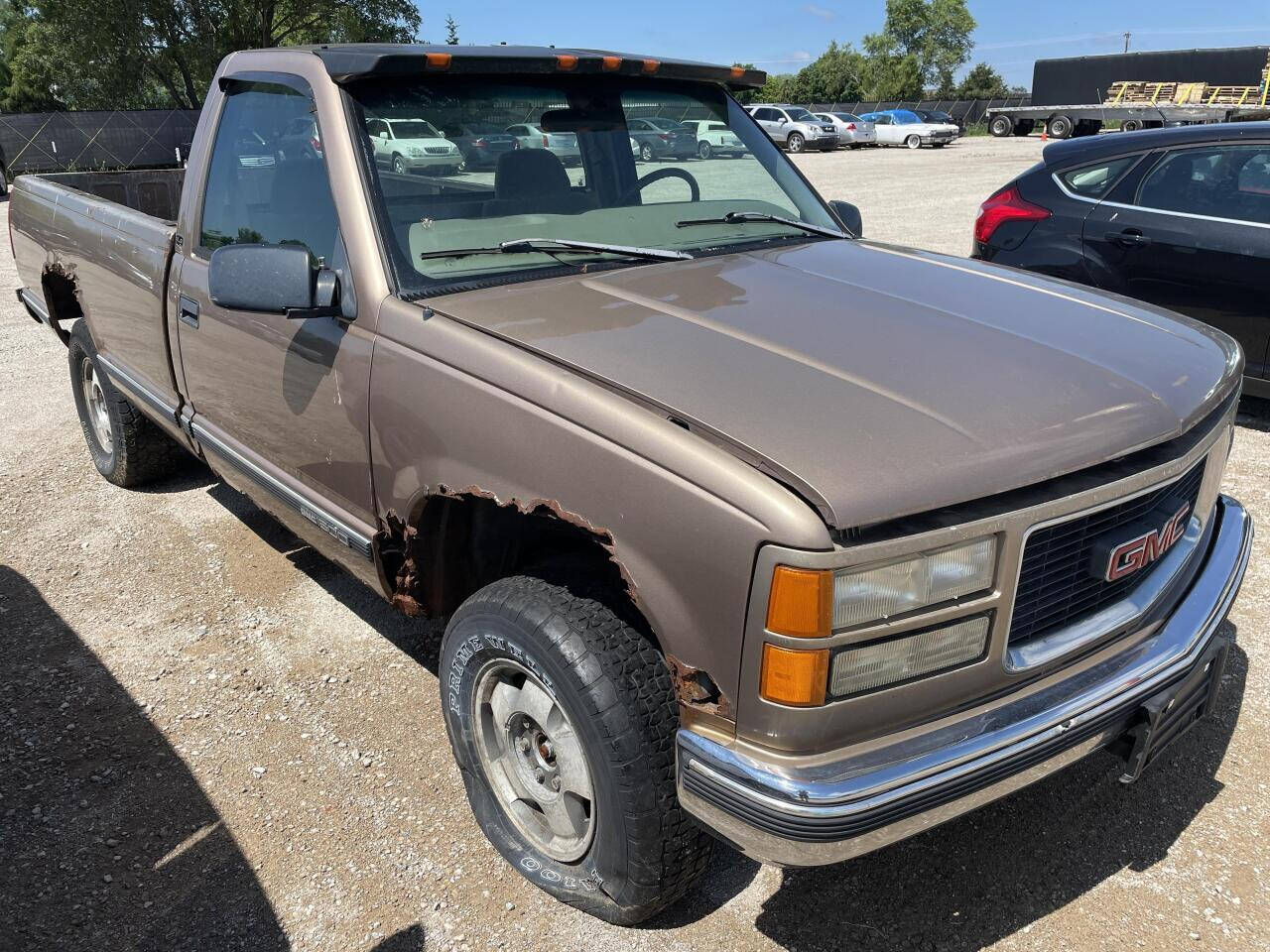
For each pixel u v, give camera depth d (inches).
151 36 1512.1
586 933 96.7
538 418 88.0
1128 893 101.0
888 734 78.9
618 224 124.4
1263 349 217.0
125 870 105.2
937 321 100.0
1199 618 98.2
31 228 203.8
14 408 256.8
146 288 152.9
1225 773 118.3
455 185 115.3
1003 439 79.7
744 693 77.0
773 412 80.0
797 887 102.9
